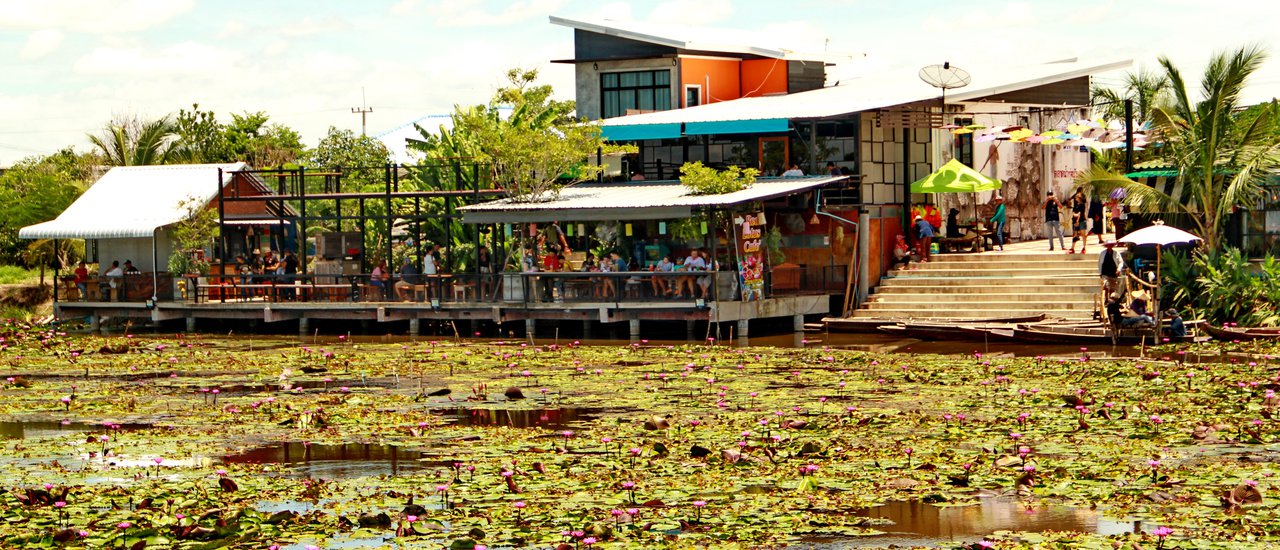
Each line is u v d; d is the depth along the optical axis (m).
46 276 47.44
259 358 28.81
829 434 17.39
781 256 35.34
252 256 41.28
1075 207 34.78
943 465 15.30
